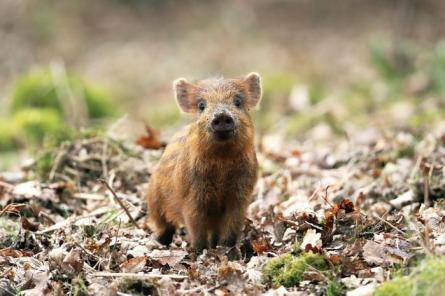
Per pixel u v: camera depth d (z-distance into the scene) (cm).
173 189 1072
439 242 873
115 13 3388
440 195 1132
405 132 1591
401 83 2328
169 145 1121
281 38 3138
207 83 1052
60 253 917
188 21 3338
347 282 819
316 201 1160
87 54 3150
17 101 2223
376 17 3189
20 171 1448
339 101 2259
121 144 1414
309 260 870
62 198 1280
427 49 2598
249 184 1038
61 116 2167
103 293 835
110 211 1153
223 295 831
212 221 1070
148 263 947
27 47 3209
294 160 1450
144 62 3030
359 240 927
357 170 1334
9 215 1167
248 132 1018
